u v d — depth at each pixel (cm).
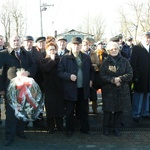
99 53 672
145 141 567
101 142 563
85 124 605
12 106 527
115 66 580
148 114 709
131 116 739
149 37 657
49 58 591
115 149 527
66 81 577
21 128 580
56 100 599
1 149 525
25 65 554
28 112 527
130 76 577
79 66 583
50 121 610
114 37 696
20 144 550
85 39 667
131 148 532
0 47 694
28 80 530
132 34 2480
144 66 659
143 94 684
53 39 656
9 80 538
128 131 625
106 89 588
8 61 542
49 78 596
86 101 596
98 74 653
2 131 622
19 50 552
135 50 663
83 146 543
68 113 585
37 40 705
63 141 568
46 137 589
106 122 599
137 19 2402
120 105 582
